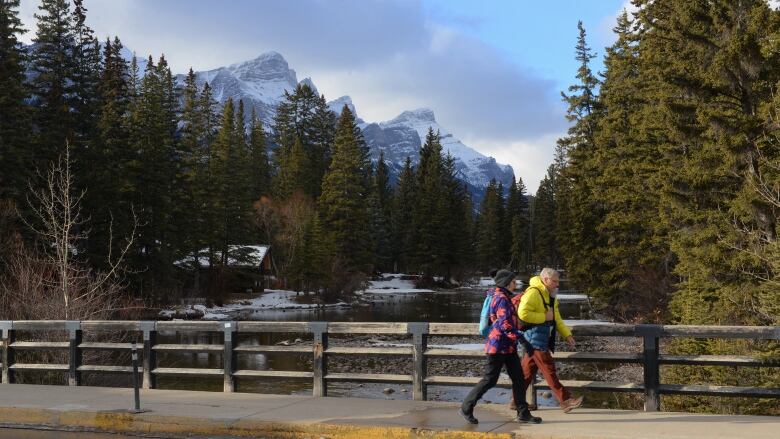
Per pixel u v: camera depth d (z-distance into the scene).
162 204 50.72
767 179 17.92
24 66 42.75
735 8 20.77
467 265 112.88
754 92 19.52
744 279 18.94
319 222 76.12
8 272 29.42
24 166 39.34
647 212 35.22
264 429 8.84
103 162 45.53
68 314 21.88
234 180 72.94
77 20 51.22
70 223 26.38
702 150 21.75
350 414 9.33
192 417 9.21
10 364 13.18
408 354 10.52
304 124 124.50
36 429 9.55
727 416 8.82
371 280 102.56
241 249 72.31
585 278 45.75
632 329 9.32
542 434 7.93
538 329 8.90
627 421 8.55
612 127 38.56
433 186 104.56
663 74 23.97
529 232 138.38
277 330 11.28
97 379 19.23
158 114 55.03
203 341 36.91
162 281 52.91
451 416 9.11
